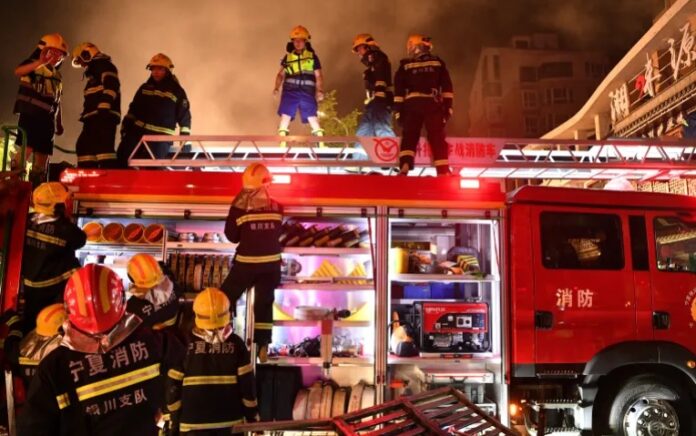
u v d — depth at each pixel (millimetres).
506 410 5027
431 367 5227
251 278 5008
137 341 2754
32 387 2551
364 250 5410
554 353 5027
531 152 6934
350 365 5203
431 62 6488
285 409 5141
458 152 6457
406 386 5242
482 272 5410
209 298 3938
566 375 5023
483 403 5168
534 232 5164
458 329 5285
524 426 5027
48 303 4734
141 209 5301
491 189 5281
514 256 5121
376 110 7094
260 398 5160
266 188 5152
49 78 6648
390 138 6344
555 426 5078
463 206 5270
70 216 5250
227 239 5285
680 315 5215
